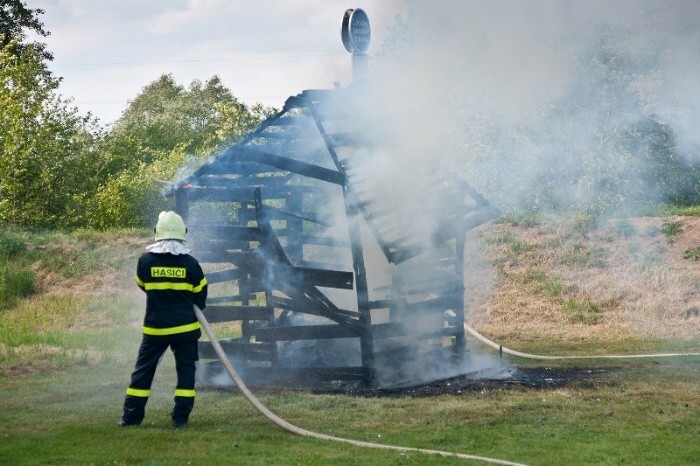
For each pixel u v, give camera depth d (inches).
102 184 1427.2
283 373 427.5
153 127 2203.5
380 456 276.4
